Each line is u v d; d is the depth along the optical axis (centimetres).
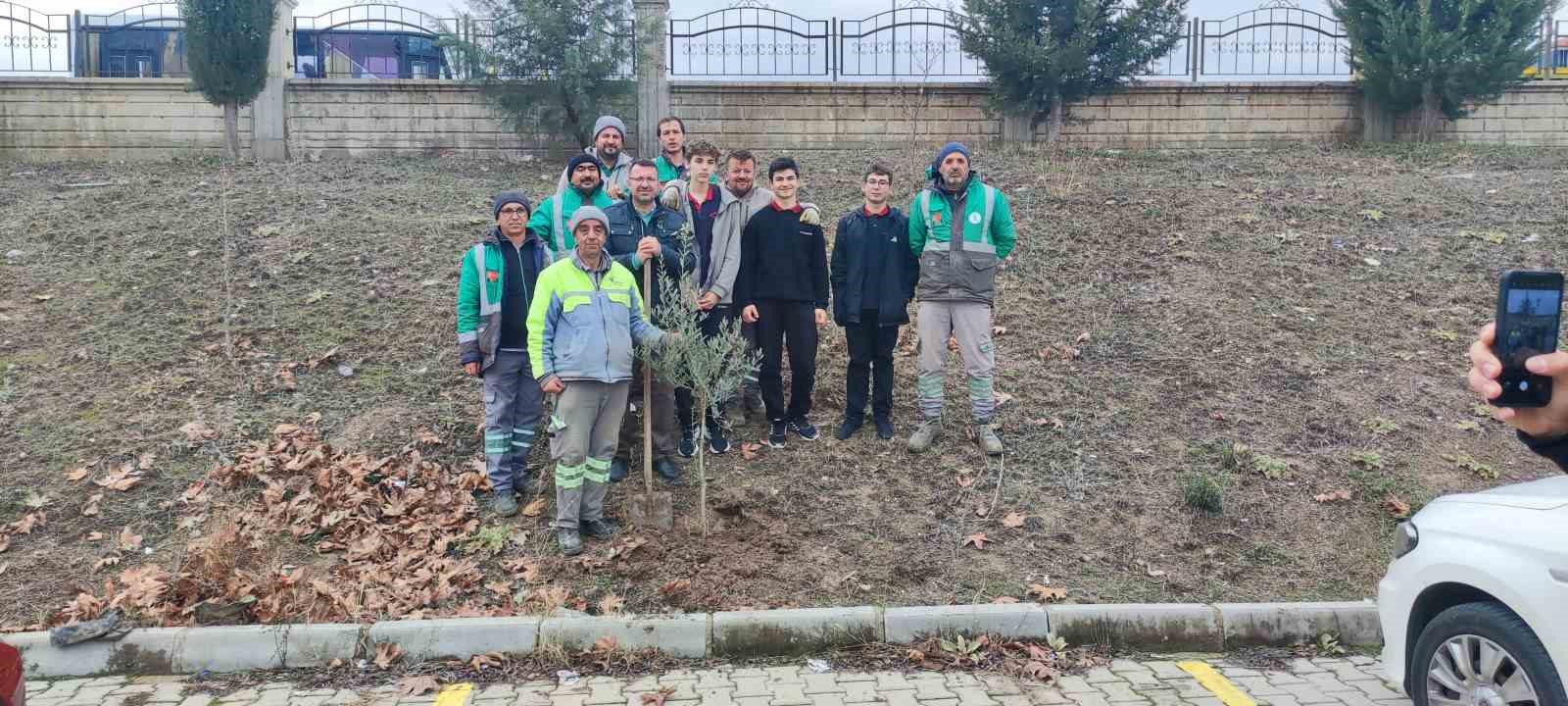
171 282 873
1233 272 921
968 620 491
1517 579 330
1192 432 695
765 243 653
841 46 1417
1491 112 1436
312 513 582
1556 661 315
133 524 578
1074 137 1427
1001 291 891
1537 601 322
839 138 1412
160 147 1366
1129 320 845
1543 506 342
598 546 560
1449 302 871
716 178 688
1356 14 1402
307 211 1045
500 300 588
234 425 675
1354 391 745
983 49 1329
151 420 678
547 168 1307
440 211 1066
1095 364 781
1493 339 224
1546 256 937
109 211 1042
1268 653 496
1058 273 923
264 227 990
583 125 1279
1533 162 1252
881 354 677
